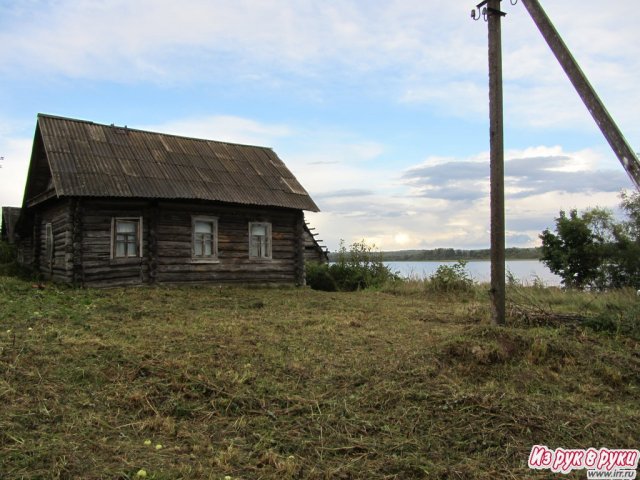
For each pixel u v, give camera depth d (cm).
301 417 518
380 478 409
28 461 399
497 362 696
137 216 1505
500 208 845
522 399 562
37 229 1808
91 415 497
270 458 431
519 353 724
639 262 2231
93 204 1428
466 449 462
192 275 1591
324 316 1097
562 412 533
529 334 778
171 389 570
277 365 671
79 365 627
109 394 553
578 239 2339
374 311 1225
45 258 1720
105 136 1645
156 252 1525
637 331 858
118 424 489
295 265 1842
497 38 845
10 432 446
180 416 520
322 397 569
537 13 670
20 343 693
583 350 757
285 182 1905
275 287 1758
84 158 1484
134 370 615
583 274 2358
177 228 1574
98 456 420
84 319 928
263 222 1767
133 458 420
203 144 1930
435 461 438
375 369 659
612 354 753
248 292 1552
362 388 598
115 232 1463
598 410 554
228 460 427
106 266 1438
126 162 1565
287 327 945
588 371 694
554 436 483
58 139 1506
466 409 534
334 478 407
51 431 459
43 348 677
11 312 928
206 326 917
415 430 496
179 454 438
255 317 1059
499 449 460
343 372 653
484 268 2169
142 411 521
